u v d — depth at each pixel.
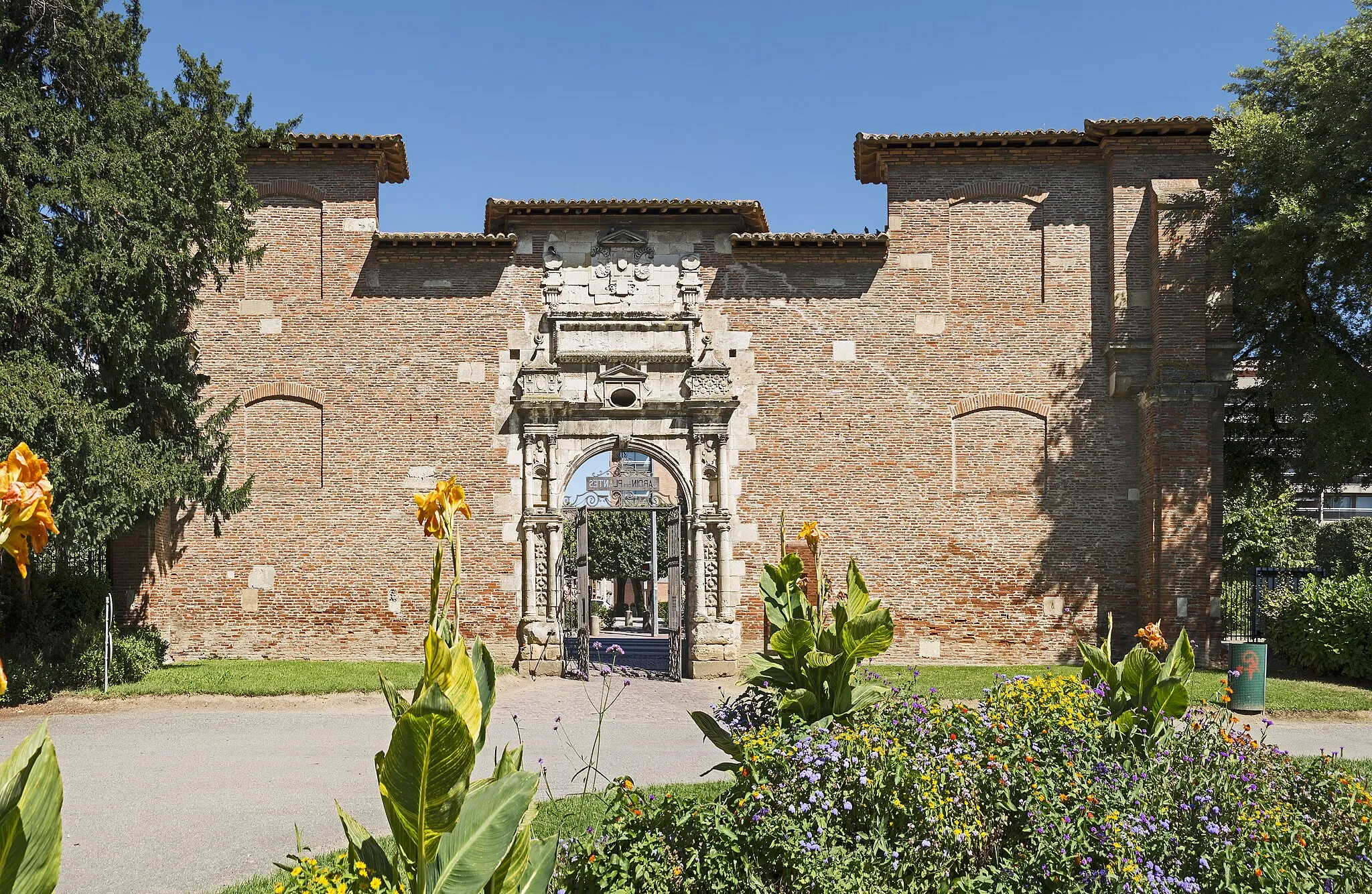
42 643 16.45
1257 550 31.45
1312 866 6.74
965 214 21.28
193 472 17.25
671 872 5.97
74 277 15.16
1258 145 19.30
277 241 20.95
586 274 21.05
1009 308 21.08
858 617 8.62
